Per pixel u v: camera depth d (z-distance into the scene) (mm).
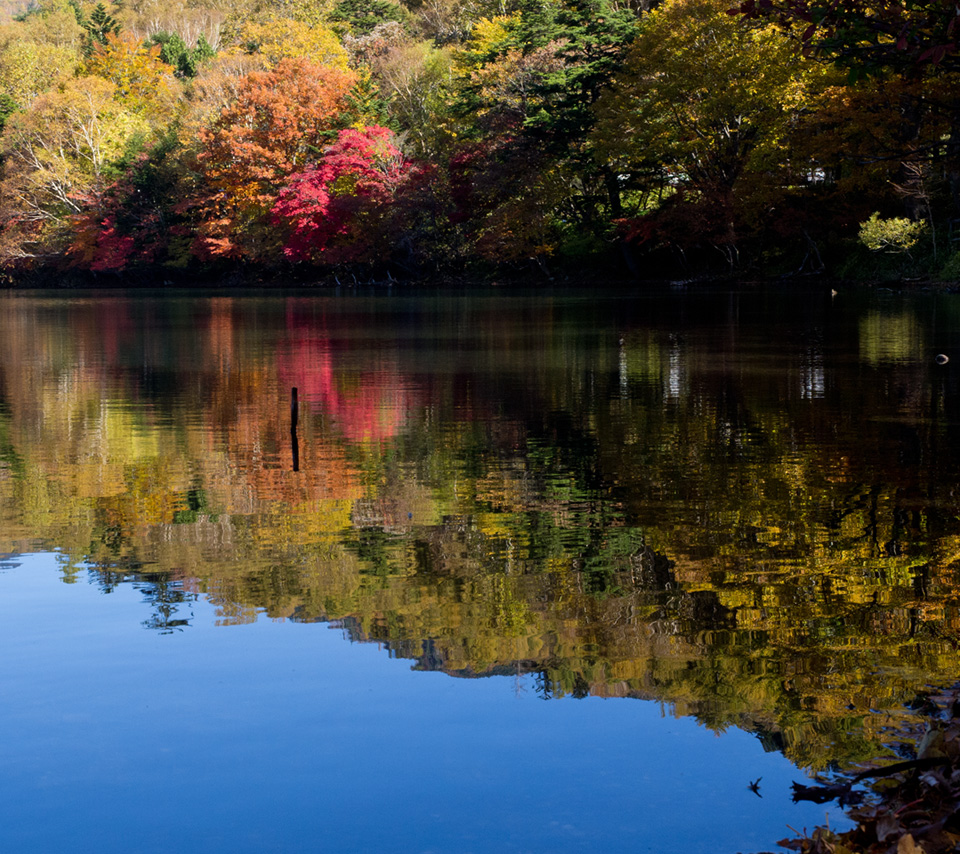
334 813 3502
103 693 4496
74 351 23875
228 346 24562
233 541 7230
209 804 3566
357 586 6086
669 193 58875
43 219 88250
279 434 12062
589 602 5684
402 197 65875
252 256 78562
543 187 57562
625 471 9492
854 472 9148
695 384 15547
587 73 54062
